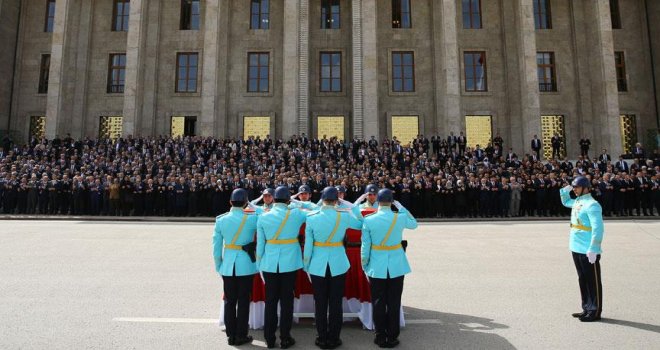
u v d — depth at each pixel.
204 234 14.99
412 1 33.66
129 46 31.08
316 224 5.58
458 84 30.33
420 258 10.88
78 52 33.16
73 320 6.25
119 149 25.69
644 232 15.27
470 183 21.78
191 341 5.56
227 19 33.09
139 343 5.45
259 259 5.50
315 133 32.44
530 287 8.11
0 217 20.09
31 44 33.91
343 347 5.44
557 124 32.94
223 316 5.97
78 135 32.31
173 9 33.62
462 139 27.95
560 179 21.70
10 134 32.41
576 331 5.86
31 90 33.69
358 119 30.42
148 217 20.66
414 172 22.95
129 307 6.88
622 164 24.75
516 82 32.47
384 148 25.45
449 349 5.27
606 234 14.89
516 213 21.95
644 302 7.16
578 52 33.12
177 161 24.08
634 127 33.44
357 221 5.80
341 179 20.27
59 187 21.77
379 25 33.47
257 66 33.44
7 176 22.50
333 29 33.34
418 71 33.12
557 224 18.36
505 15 33.06
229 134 32.59
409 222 5.81
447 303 7.16
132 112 30.39
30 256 10.82
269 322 5.42
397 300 5.45
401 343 5.48
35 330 5.84
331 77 33.12
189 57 33.41
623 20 34.06
